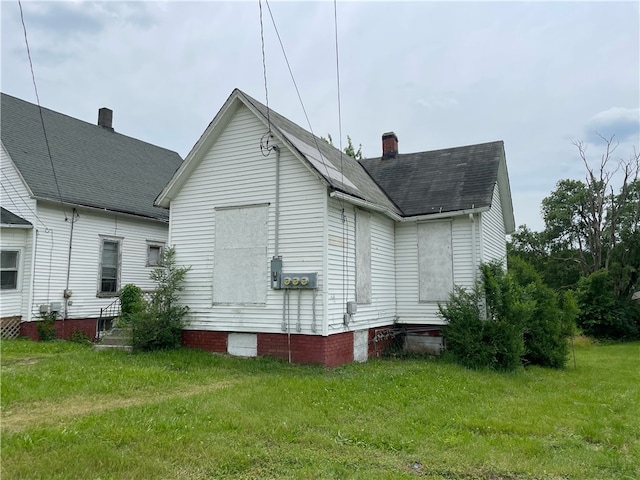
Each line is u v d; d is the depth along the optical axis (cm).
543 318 1395
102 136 2223
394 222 1516
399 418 693
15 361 1076
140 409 677
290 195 1161
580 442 620
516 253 4194
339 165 1439
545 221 4050
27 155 1673
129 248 1902
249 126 1228
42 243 1574
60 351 1253
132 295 1631
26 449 510
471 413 739
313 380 918
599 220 3481
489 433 648
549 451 577
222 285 1222
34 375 871
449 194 1494
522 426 676
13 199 1587
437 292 1436
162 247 2059
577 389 1013
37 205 1567
